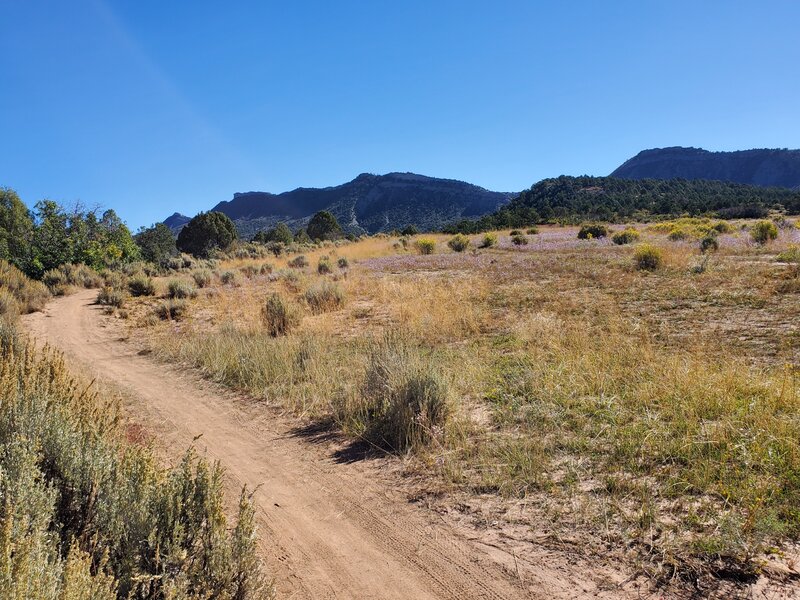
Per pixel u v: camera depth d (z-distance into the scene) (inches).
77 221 1243.8
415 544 151.7
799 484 150.4
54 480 124.6
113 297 786.8
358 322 520.7
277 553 151.9
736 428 186.4
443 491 179.6
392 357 274.4
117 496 117.3
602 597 120.6
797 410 195.2
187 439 249.6
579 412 226.7
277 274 1056.2
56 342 526.6
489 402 256.8
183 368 400.2
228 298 760.3
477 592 128.7
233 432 258.5
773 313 383.2
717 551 128.3
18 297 762.8
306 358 361.1
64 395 186.7
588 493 163.5
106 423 174.6
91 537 116.0
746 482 153.8
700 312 407.8
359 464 210.7
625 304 471.2
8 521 88.5
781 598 112.4
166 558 106.8
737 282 521.0
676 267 674.2
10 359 225.6
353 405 263.1
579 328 369.7
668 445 182.2
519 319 441.4
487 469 188.2
